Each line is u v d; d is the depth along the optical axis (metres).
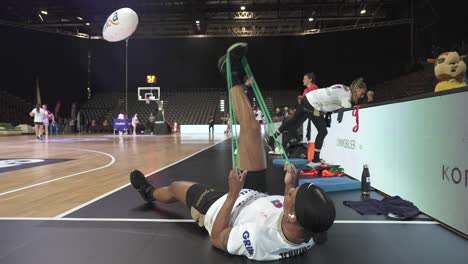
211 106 25.95
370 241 2.17
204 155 7.78
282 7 19.66
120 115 20.80
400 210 2.76
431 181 2.65
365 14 20.66
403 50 20.17
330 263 1.82
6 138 16.52
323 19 20.66
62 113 24.33
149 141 13.70
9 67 20.97
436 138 2.58
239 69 2.30
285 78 24.67
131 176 3.13
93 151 8.92
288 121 5.34
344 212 2.88
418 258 1.90
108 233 2.31
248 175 2.30
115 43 24.78
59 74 23.69
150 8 20.08
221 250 1.99
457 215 2.32
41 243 2.12
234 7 19.73
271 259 1.79
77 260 1.86
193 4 19.45
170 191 2.64
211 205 2.04
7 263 1.83
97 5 20.20
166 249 2.02
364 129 4.12
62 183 4.24
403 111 3.12
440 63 3.54
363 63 21.89
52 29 22.00
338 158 5.28
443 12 14.84
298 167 5.30
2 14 20.53
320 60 23.00
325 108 5.02
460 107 2.29
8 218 2.67
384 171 3.55
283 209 1.72
